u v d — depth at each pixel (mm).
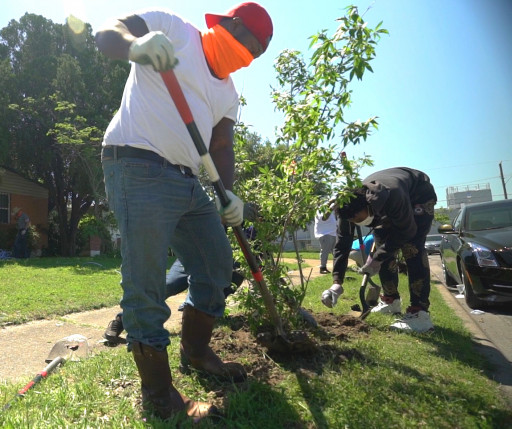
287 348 2875
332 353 3037
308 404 2266
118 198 2102
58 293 5887
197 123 2219
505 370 3145
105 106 21719
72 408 2139
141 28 2061
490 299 5469
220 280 2496
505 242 5613
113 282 7398
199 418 2064
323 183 3258
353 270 8797
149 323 2084
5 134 19562
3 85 20031
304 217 3254
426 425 2105
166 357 2135
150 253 2084
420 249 4172
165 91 2113
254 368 2738
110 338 3551
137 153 2100
